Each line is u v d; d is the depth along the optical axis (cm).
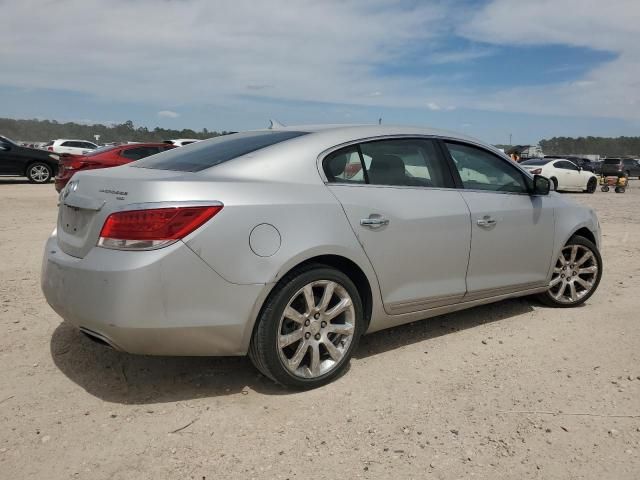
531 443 290
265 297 319
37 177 1855
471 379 365
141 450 277
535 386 356
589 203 1761
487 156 458
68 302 311
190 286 299
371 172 382
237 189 318
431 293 401
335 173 364
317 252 333
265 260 316
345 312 357
